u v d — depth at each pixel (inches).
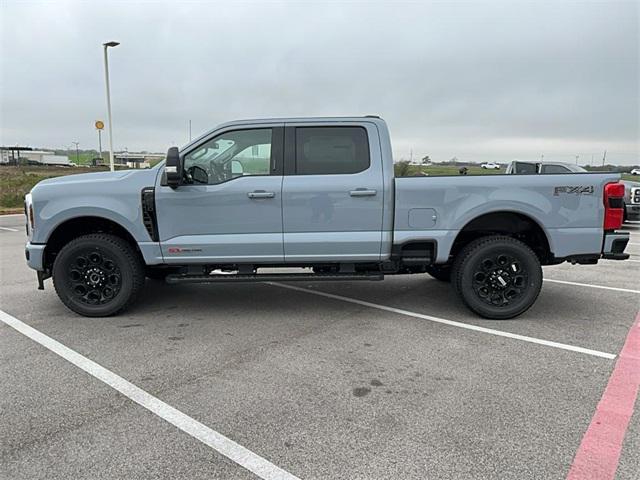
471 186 195.0
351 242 198.2
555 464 104.3
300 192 195.8
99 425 121.0
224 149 199.5
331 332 190.2
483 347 172.9
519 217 205.5
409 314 213.8
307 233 198.5
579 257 197.8
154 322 204.1
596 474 101.0
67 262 205.0
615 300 235.1
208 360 162.4
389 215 197.9
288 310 221.5
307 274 204.5
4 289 264.1
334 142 199.3
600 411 126.7
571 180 193.8
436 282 277.7
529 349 170.7
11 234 514.6
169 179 188.2
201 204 196.7
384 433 116.8
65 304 209.0
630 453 108.2
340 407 129.6
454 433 116.6
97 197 198.7
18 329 195.0
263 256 200.8
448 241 197.8
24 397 136.1
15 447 111.6
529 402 131.8
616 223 195.5
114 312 209.2
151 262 202.1
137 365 158.4
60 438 115.3
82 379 147.7
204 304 231.8
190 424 121.3
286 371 153.1
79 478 100.5
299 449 110.5
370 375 149.7
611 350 169.3
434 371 152.5
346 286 268.5
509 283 202.5
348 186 195.8
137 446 111.9
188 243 199.2
